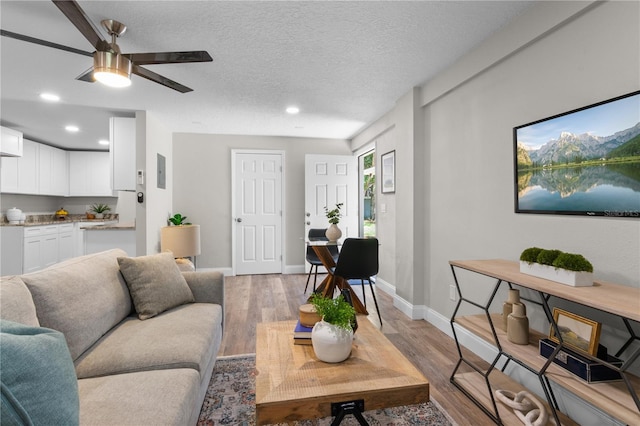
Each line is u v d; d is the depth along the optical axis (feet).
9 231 15.26
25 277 4.63
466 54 8.23
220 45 7.74
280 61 8.62
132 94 10.88
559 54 5.88
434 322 9.92
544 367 4.57
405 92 10.94
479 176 8.00
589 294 4.12
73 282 5.23
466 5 6.28
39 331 2.88
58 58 8.13
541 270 5.01
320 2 6.16
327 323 4.70
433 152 10.00
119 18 6.55
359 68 9.07
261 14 6.51
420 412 5.87
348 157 17.62
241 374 7.10
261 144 17.38
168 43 7.57
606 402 3.90
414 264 10.51
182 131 16.30
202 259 16.89
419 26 7.00
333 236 12.05
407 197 10.90
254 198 17.34
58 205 21.17
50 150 18.97
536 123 6.30
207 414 5.75
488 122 7.69
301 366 4.53
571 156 5.60
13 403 2.27
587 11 5.37
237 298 12.92
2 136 14.37
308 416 3.79
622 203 4.83
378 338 5.47
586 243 5.40
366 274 10.26
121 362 4.73
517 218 6.85
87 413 3.54
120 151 12.80
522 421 5.42
